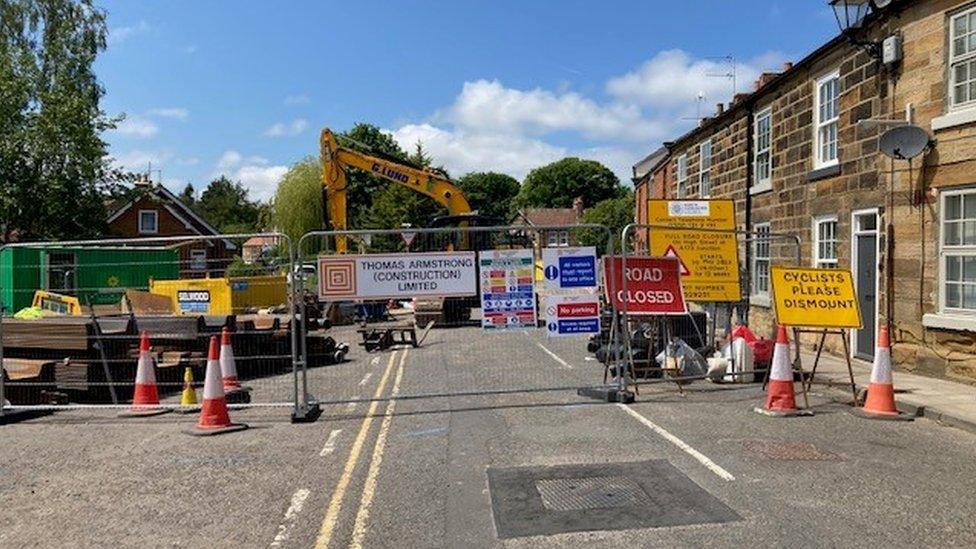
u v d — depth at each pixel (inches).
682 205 552.4
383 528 204.5
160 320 475.5
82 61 1269.7
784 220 631.2
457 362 539.2
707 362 433.7
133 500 234.4
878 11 455.2
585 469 254.4
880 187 469.7
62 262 705.0
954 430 311.1
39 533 207.5
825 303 370.6
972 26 402.3
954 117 405.4
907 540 188.9
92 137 1146.0
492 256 368.8
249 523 211.2
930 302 425.4
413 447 291.9
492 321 368.8
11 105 1086.4
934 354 422.9
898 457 268.1
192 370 457.1
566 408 358.6
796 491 228.4
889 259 456.1
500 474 251.6
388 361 565.3
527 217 3523.6
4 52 1152.8
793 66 595.8
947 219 417.7
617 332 381.4
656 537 192.2
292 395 417.7
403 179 1005.8
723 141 800.9
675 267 403.5
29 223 1109.1
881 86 469.1
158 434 325.1
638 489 231.3
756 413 342.0
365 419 347.3
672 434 302.2
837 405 361.4
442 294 366.0
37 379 394.3
